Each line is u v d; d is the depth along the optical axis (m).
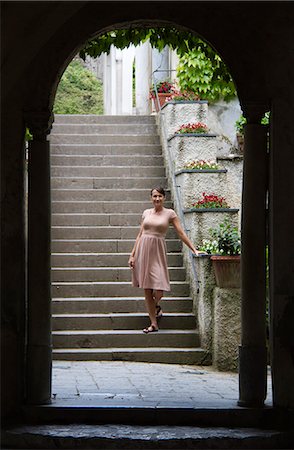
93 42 10.02
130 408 7.98
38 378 8.16
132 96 23.47
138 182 15.20
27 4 7.22
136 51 19.39
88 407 8.00
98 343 12.03
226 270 11.60
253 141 8.30
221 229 12.12
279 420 8.00
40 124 8.23
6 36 7.37
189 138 14.17
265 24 8.22
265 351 8.20
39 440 7.38
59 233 14.08
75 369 10.92
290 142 8.20
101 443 7.32
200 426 7.88
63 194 14.84
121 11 8.24
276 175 8.19
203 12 8.28
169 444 7.32
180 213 13.67
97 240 13.94
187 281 13.26
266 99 8.26
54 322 12.29
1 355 8.02
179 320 12.47
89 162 15.63
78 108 26.75
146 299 12.21
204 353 11.88
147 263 12.17
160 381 10.09
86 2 7.71
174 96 15.28
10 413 8.02
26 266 8.45
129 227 14.22
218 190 13.52
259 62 8.27
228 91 15.34
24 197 8.33
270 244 8.26
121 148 15.88
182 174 13.64
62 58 8.20
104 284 13.04
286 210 8.18
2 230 8.13
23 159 8.23
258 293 8.22
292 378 8.08
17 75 8.05
